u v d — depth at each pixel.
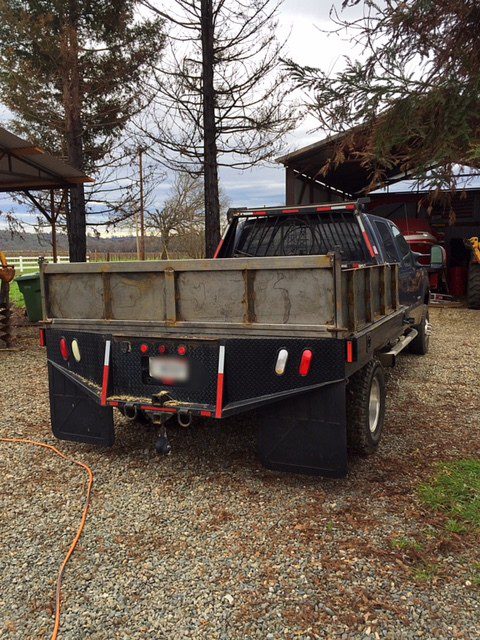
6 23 12.41
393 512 3.46
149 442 4.78
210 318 3.85
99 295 4.23
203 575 2.85
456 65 3.09
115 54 13.49
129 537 3.23
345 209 5.43
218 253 6.04
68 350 4.39
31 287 11.51
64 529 3.33
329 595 2.66
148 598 2.68
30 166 9.94
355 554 3.00
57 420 4.59
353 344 3.49
